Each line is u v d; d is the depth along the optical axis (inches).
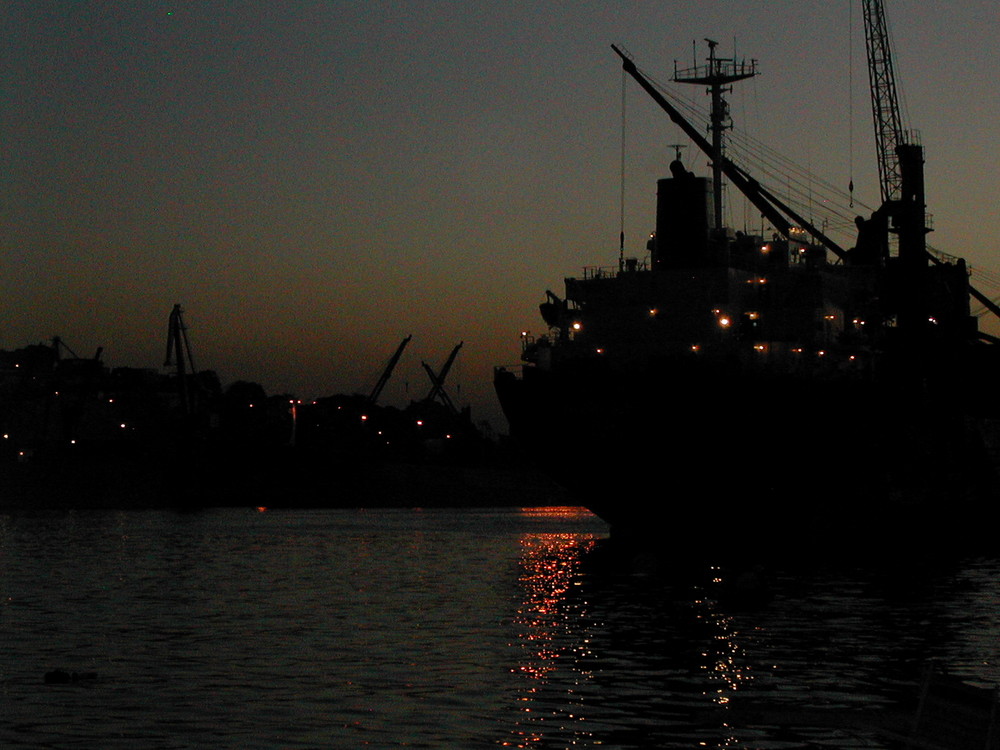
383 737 1402.6
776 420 3513.8
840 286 4089.6
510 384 3708.2
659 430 3503.9
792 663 1873.8
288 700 1590.8
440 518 7800.2
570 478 3676.2
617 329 3828.7
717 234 3907.5
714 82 4291.3
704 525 3599.9
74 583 3105.3
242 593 2864.2
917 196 4601.4
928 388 4414.4
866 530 3914.9
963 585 2925.7
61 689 1656.0
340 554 4205.2
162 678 1737.2
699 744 1381.6
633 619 2363.4
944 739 1250.6
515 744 1375.5
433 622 2329.0
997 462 4557.1
